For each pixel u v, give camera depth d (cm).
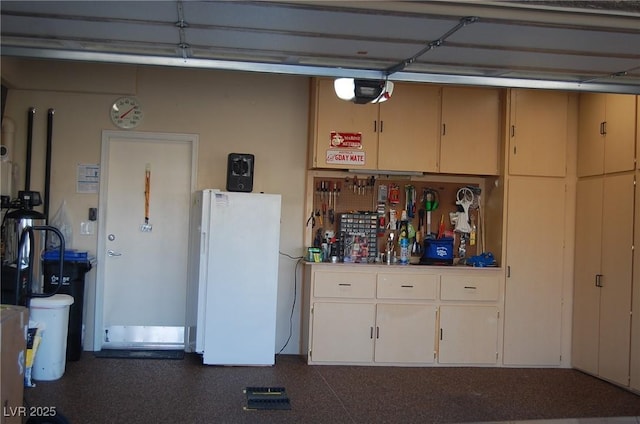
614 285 521
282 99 596
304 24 324
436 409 436
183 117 583
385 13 304
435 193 607
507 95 576
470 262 583
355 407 434
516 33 330
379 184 602
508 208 575
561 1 290
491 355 569
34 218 499
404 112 574
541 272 577
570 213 586
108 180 578
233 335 534
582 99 580
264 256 539
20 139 559
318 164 563
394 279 556
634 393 492
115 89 565
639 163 494
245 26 329
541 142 581
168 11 308
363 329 553
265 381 492
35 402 416
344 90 430
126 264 580
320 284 548
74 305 525
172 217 587
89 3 298
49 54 375
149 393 448
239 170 547
